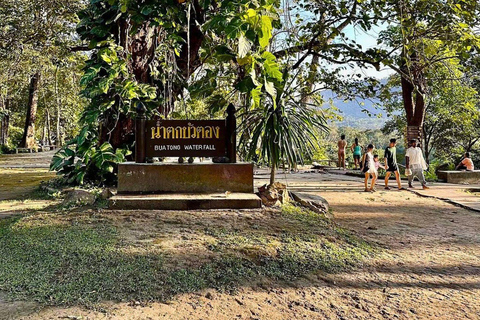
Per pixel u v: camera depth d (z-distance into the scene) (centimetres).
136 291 281
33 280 290
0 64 1772
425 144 2470
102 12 697
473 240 513
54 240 377
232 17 404
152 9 627
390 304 299
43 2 1249
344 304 293
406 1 811
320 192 927
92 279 293
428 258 427
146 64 795
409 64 904
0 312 246
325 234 454
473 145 2647
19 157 2212
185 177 564
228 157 583
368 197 871
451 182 1275
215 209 516
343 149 1867
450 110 1853
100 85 662
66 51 1395
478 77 1878
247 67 427
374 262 396
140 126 575
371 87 1027
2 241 382
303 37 902
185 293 285
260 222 471
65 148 823
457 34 790
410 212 708
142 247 362
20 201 640
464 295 326
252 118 584
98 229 417
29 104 3039
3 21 1266
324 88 984
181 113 872
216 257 349
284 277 330
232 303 279
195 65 855
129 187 557
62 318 241
